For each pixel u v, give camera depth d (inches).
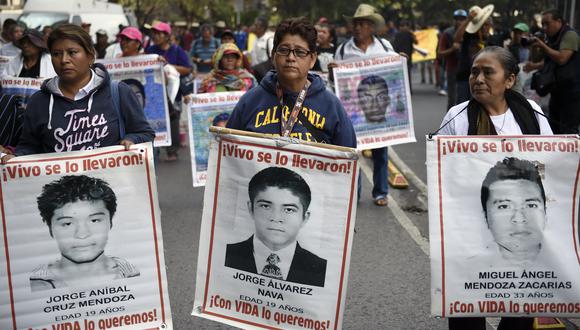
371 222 291.0
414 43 781.3
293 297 146.1
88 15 803.4
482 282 143.2
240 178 146.5
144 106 341.4
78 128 162.9
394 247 257.1
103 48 619.5
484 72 148.3
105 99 164.9
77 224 147.9
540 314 143.6
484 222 143.1
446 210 143.3
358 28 324.2
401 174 368.8
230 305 148.7
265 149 144.9
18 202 146.3
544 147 143.2
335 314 145.2
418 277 225.1
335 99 157.0
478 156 143.3
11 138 180.9
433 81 1017.5
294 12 1956.2
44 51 289.9
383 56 318.7
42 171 146.7
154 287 150.7
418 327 187.0
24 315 146.8
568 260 142.6
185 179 383.9
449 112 156.1
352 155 142.0
